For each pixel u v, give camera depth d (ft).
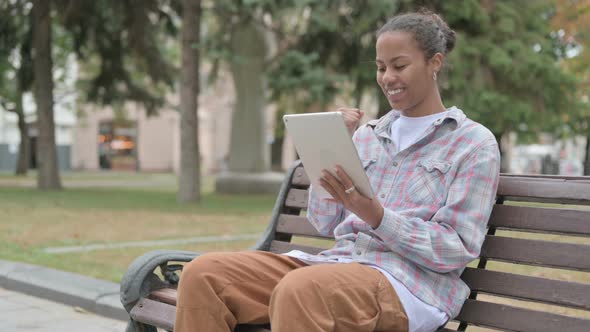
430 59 7.95
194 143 46.50
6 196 49.62
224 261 7.81
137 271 8.64
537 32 47.93
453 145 7.86
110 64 59.88
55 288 16.43
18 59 65.36
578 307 7.25
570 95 47.75
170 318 8.18
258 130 58.59
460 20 45.34
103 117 137.49
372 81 47.67
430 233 7.43
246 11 46.29
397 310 7.40
